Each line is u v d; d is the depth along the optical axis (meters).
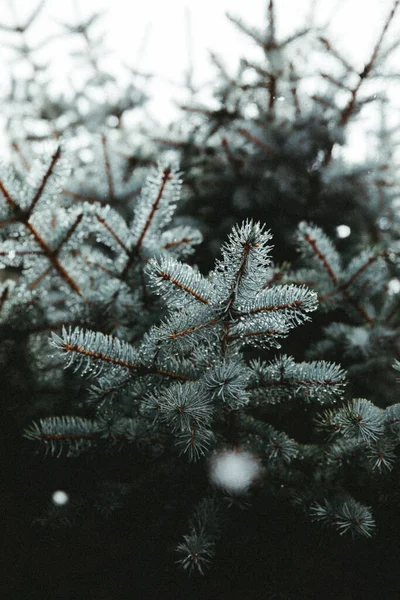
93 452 1.17
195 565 1.19
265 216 1.53
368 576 1.20
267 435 1.13
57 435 1.13
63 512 1.20
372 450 1.07
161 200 1.21
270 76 1.47
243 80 1.53
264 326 1.06
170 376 1.09
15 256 1.20
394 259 1.39
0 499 1.29
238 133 1.45
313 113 1.45
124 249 1.23
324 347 1.33
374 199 1.46
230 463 1.13
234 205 1.50
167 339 1.05
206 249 1.51
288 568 1.18
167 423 1.08
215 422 1.17
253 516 1.16
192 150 1.56
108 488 1.21
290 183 1.46
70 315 1.23
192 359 1.10
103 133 1.39
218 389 1.04
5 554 1.28
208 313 1.04
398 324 1.32
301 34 1.44
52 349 1.26
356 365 1.30
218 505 1.14
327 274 1.29
